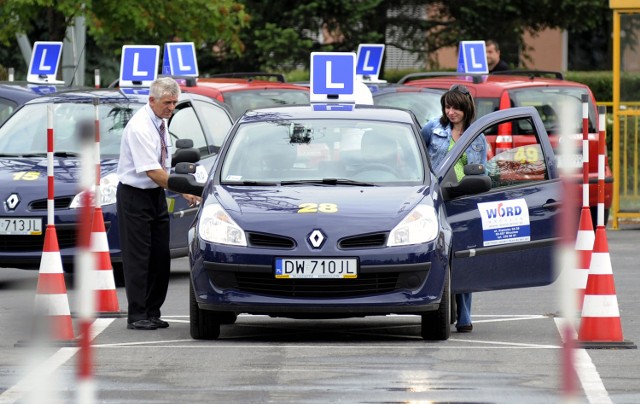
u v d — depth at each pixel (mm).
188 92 42219
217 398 21891
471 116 31938
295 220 27859
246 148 30844
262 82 50531
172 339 28672
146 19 61250
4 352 26734
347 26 75562
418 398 21875
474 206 30312
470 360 25672
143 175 30625
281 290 27547
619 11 56375
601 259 27594
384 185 29844
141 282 30484
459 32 78500
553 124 48812
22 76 92438
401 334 29656
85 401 20938
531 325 31141
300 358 25906
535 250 30922
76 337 28859
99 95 41688
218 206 28562
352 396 22016
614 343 27312
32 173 37875
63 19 62500
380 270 27438
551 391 22531
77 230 37062
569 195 17875
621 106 56719
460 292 29984
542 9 77250
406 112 32531
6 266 37688
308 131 31266
